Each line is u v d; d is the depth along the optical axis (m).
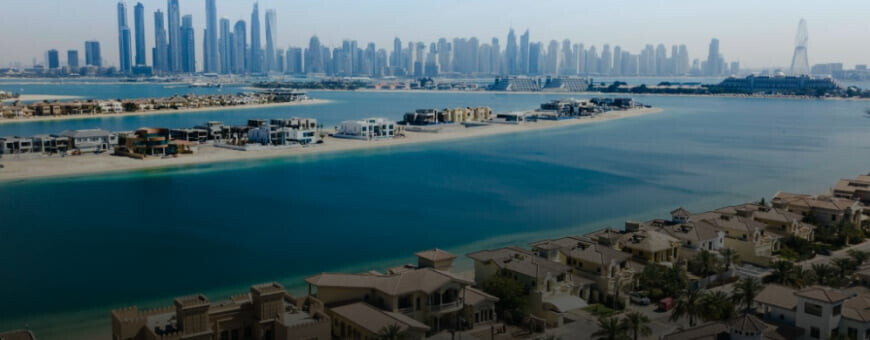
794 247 131.88
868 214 160.75
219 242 147.12
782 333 82.88
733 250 121.81
